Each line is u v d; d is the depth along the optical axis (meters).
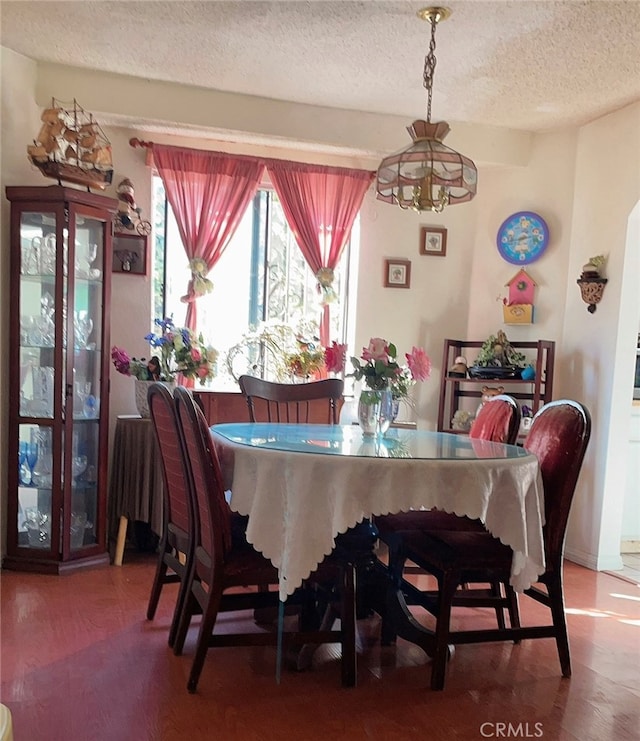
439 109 3.73
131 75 3.42
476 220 4.29
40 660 2.29
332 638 2.20
